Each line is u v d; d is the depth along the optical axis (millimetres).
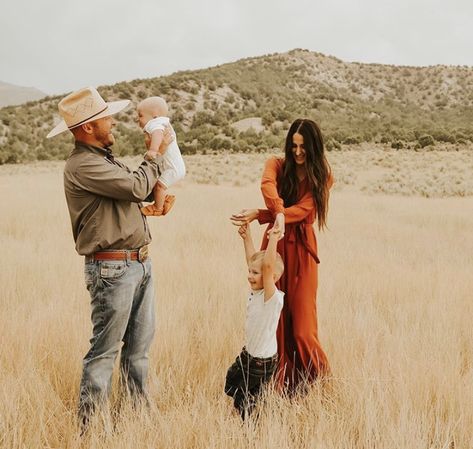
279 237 3613
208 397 3783
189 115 140625
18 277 6969
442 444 3232
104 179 3232
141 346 3732
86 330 4762
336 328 5059
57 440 3242
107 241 3352
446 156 53750
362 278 7496
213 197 22266
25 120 108438
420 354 4309
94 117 3303
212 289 6559
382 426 3254
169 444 3057
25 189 23922
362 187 31953
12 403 3307
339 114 163250
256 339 3564
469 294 6758
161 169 3473
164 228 12195
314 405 3602
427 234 13086
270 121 118375
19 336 4578
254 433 3111
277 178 4281
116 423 3406
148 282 3689
